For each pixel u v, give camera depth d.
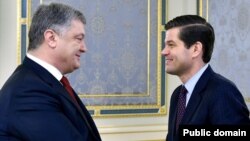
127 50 2.71
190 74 1.28
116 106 2.68
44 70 1.04
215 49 2.68
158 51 2.80
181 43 1.26
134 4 2.73
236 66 2.46
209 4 2.74
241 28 2.40
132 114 2.72
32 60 1.06
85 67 2.59
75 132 0.97
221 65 2.62
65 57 1.08
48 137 0.93
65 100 1.02
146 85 2.77
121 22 2.69
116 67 2.68
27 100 0.95
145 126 2.75
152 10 2.78
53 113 0.96
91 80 2.61
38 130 0.93
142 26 2.75
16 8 2.39
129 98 2.72
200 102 1.21
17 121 0.93
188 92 1.29
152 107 2.79
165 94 2.82
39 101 0.96
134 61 2.73
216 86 1.19
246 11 2.36
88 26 2.59
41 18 1.06
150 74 2.78
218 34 2.65
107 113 2.65
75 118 1.02
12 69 2.38
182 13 2.87
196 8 2.85
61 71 1.11
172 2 2.85
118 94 2.69
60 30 1.06
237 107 1.14
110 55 2.66
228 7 2.54
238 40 2.44
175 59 1.27
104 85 2.65
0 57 2.35
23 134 0.93
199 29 1.25
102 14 2.63
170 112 1.42
